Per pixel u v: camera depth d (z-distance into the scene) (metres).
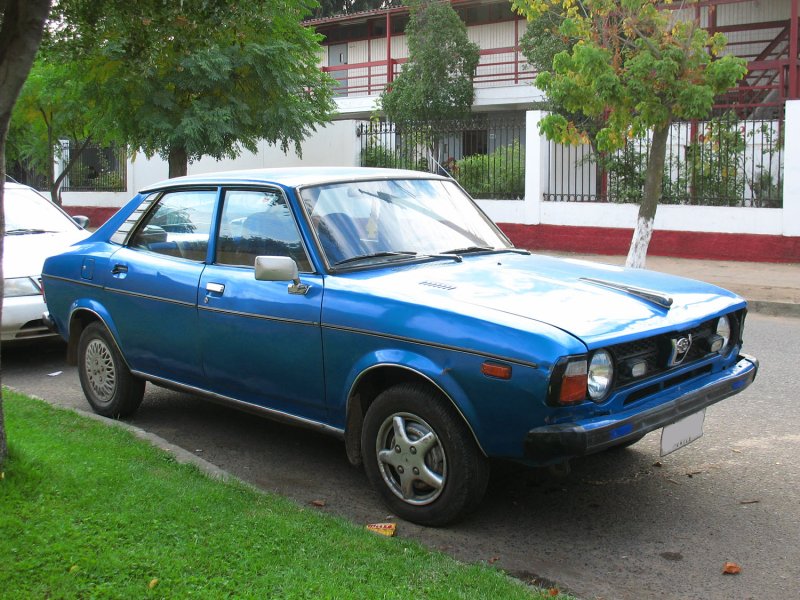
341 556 3.66
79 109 18.41
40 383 7.50
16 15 3.85
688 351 4.38
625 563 3.98
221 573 3.44
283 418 4.99
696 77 12.38
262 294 4.88
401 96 24.61
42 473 4.28
